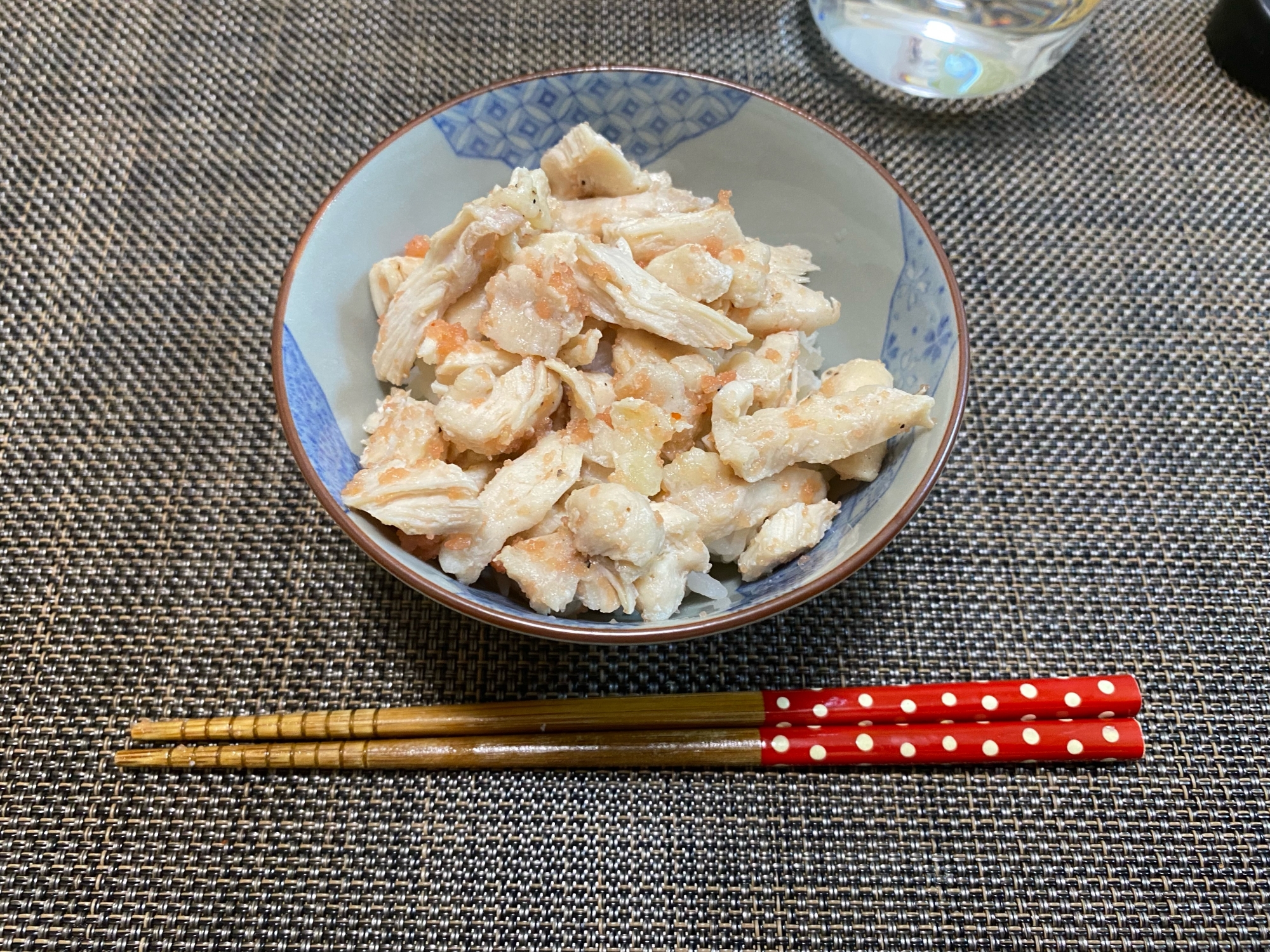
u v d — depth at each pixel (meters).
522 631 0.18
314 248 0.22
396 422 0.21
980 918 0.21
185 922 0.20
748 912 0.21
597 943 0.20
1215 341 0.27
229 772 0.22
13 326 0.27
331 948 0.20
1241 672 0.23
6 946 0.20
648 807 0.21
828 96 0.31
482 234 0.21
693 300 0.22
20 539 0.24
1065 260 0.28
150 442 0.25
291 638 0.23
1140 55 0.32
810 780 0.22
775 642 0.23
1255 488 0.25
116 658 0.23
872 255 0.23
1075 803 0.22
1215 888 0.21
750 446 0.21
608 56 0.31
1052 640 0.24
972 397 0.26
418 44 0.31
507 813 0.21
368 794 0.22
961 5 0.29
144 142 0.29
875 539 0.19
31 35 0.31
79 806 0.21
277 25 0.31
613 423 0.21
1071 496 0.25
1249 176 0.30
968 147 0.30
